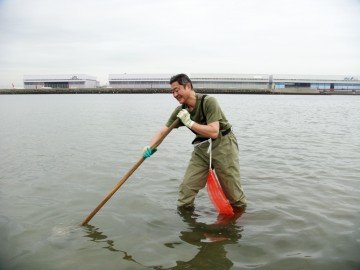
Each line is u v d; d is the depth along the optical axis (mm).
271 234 3904
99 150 8828
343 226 4078
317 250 3523
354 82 90688
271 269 3193
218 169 4535
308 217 4359
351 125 15414
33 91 87250
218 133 4375
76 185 5762
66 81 101062
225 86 92125
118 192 5391
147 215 4484
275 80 91312
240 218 4371
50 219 4352
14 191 5438
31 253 3512
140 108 27734
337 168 6895
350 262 3287
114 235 3914
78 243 3723
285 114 21969
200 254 3484
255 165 7156
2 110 25484
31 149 9000
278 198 5090
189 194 4668
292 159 7754
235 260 3363
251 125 15156
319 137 11352
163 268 3242
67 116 19828
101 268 3248
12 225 4164
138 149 8984
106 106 30812
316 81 90812
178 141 10273
